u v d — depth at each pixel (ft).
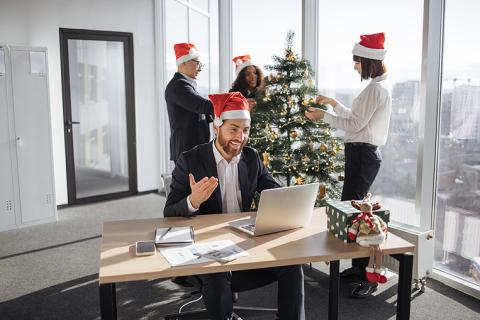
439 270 10.58
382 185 11.53
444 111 10.10
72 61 18.42
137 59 20.12
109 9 19.07
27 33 17.13
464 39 9.50
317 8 12.84
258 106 10.06
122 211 17.69
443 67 10.06
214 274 6.43
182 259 5.67
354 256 5.96
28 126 15.42
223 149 7.45
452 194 10.08
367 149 9.57
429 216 10.51
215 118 7.37
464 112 9.61
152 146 21.03
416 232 9.81
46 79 15.67
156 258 5.72
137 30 19.95
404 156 10.84
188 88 11.36
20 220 15.46
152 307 9.43
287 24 13.73
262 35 14.90
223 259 5.63
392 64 10.89
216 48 17.16
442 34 9.98
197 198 6.95
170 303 9.61
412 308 9.19
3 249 13.17
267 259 5.67
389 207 11.39
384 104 9.41
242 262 5.58
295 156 10.03
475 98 9.33
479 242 9.55
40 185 15.83
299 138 10.10
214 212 7.62
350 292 9.96
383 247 6.08
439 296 9.72
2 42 16.66
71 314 9.18
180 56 11.80
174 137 11.84
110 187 20.04
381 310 9.16
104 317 5.40
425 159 10.25
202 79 18.60
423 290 9.96
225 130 7.29
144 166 20.89
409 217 10.84
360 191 9.72
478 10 9.14
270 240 6.37
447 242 10.32
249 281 6.83
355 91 11.75
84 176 19.22
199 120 11.72
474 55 9.29
